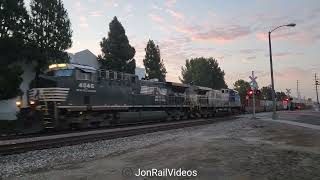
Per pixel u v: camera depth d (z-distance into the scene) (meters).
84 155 14.21
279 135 20.67
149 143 17.78
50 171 11.20
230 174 10.09
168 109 37.81
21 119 22.95
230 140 18.45
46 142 17.42
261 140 18.30
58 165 12.22
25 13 35.78
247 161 12.02
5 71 30.34
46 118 22.52
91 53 52.22
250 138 19.39
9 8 34.19
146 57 65.00
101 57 52.88
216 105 49.09
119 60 51.94
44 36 37.56
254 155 13.28
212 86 102.25
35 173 11.05
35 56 34.78
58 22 38.53
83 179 9.89
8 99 31.89
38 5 38.03
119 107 28.97
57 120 22.77
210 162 11.94
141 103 32.41
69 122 23.95
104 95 27.17
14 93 30.75
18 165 12.36
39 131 22.47
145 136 21.36
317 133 21.23
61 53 38.47
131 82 31.06
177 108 39.59
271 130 24.33
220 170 10.62
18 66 31.28
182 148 15.49
